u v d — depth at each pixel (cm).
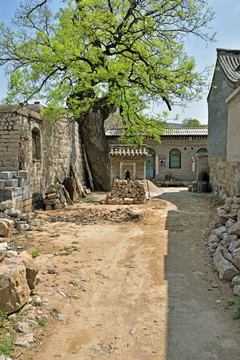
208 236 832
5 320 397
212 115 1875
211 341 385
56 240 838
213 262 641
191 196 1811
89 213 1299
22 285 436
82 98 1745
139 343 383
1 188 1003
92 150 2291
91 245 809
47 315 432
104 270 636
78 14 1400
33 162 1334
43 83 1530
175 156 2817
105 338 393
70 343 378
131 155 1587
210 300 496
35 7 1491
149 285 561
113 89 1597
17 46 1494
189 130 2825
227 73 1495
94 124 2267
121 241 858
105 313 459
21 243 791
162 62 1510
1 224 835
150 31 1430
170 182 2728
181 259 694
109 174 2347
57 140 1673
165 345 378
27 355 345
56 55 1416
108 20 1368
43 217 1166
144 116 1858
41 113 1390
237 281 524
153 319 441
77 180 1931
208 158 2028
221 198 1587
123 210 1312
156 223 1066
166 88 1485
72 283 551
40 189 1416
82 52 1520
